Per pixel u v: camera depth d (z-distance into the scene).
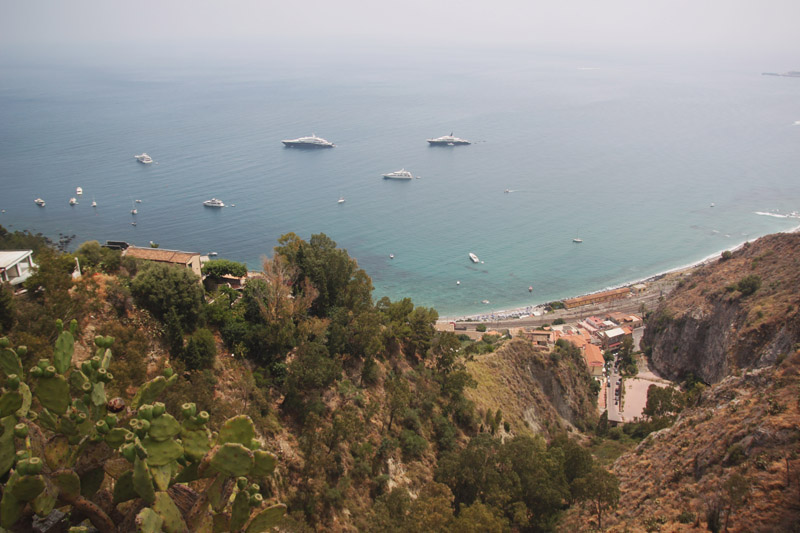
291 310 77.12
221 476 15.94
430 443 84.69
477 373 114.44
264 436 63.03
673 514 62.97
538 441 98.06
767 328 128.38
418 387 93.12
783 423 63.97
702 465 69.12
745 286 151.00
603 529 67.31
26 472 13.32
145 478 14.66
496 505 68.81
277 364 73.38
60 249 135.62
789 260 156.50
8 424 15.23
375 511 64.44
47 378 15.55
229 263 92.81
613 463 89.25
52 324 52.62
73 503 15.27
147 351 60.88
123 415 17.05
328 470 65.81
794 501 54.47
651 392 136.88
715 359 150.38
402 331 100.06
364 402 79.69
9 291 51.25
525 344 131.88
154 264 69.88
